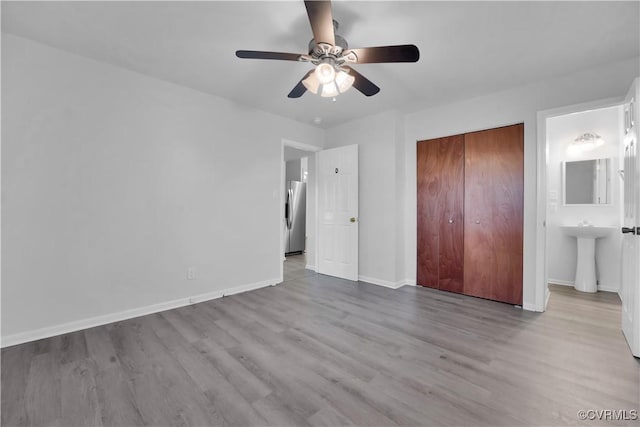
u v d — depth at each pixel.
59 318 2.29
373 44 2.17
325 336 2.28
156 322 2.55
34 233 2.18
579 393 1.57
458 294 3.39
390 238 3.69
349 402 1.51
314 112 3.74
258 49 2.26
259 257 3.68
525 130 2.89
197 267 3.10
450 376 1.73
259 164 3.66
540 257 2.82
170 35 2.09
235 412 1.43
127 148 2.62
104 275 2.50
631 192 2.14
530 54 2.30
